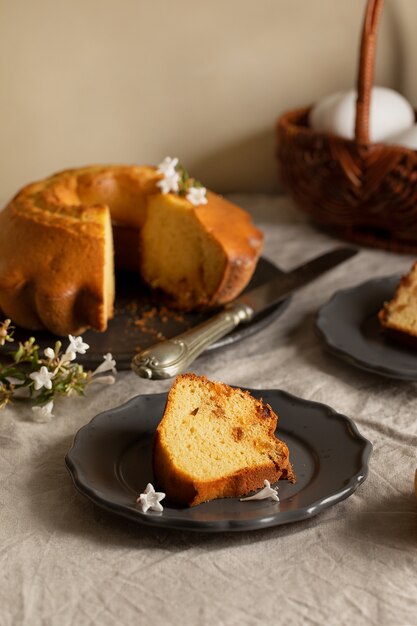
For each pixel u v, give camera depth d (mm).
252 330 1019
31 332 1015
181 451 798
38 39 1275
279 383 961
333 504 777
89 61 1296
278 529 783
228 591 734
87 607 723
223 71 1323
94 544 773
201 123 1348
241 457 799
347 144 1167
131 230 1135
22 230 1017
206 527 750
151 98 1325
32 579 745
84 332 1020
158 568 752
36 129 1320
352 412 920
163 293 1104
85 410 916
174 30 1297
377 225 1219
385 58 1344
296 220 1323
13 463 852
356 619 714
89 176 1119
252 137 1360
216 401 836
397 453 862
